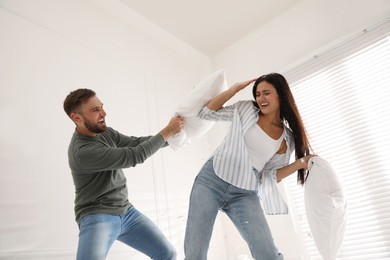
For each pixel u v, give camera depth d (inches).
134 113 99.5
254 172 57.2
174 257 59.4
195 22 120.1
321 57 108.0
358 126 96.5
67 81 82.8
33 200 66.1
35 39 78.9
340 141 99.0
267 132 59.4
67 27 88.6
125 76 102.0
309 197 60.1
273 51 120.0
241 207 54.5
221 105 60.6
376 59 96.9
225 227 119.6
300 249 99.7
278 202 61.4
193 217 51.9
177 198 102.6
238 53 131.9
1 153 63.9
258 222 52.7
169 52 126.4
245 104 61.2
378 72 96.0
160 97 112.7
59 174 72.6
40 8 82.8
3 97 67.9
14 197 63.2
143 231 58.2
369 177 91.4
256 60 124.7
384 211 87.0
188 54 135.0
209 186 54.1
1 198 61.2
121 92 98.0
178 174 107.0
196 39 129.6
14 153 65.9
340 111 100.7
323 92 105.6
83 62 89.5
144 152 55.0
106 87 93.6
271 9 117.8
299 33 114.0
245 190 55.2
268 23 123.7
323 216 57.3
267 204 62.6
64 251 67.9
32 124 71.1
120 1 105.2
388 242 84.9
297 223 103.3
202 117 62.4
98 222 50.9
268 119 59.7
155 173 98.1
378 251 86.0
